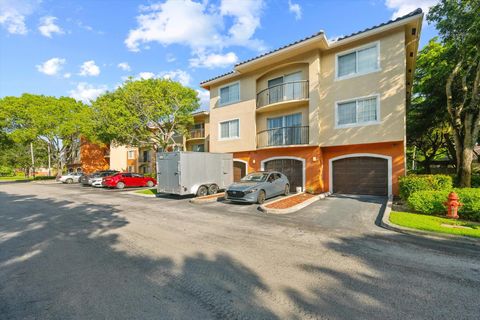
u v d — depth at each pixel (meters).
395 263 4.61
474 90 10.19
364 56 13.16
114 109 21.98
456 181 10.95
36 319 3.02
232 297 3.46
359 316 3.01
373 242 5.83
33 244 5.91
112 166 41.81
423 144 21.73
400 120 12.04
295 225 7.46
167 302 3.35
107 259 4.91
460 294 3.51
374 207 9.99
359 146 13.64
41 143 37.19
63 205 11.97
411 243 5.73
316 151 14.37
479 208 6.93
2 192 19.22
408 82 16.73
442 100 14.66
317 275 4.13
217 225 7.57
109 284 3.88
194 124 28.09
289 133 15.65
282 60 15.59
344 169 14.26
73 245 5.81
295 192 15.32
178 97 23.55
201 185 13.85
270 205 10.11
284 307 3.21
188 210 10.20
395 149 12.60
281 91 16.16
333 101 13.99
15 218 8.97
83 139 41.97
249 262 4.70
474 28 9.52
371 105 12.89
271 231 6.83
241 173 18.27
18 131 30.39
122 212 9.95
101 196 15.85
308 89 14.86
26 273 4.31
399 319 2.95
